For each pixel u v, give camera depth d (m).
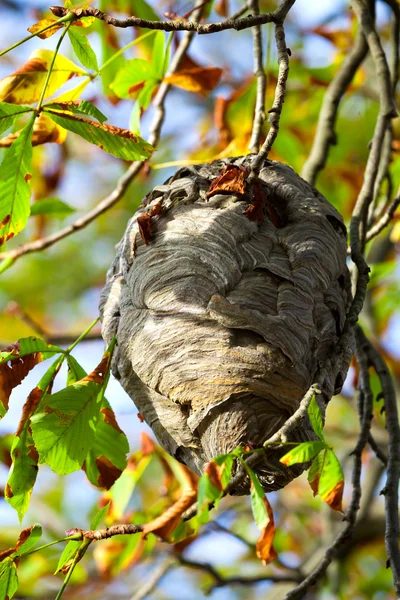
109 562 6.94
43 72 6.42
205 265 6.17
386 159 6.71
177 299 6.15
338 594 7.46
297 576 7.23
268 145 6.09
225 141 6.88
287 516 9.38
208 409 6.08
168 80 6.62
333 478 5.93
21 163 6.13
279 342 6.08
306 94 8.04
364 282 6.20
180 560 6.94
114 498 6.73
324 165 6.73
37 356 6.18
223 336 6.10
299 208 6.25
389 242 7.69
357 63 6.78
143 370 6.14
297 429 6.07
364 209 6.44
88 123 6.11
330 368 6.12
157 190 6.29
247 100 6.91
